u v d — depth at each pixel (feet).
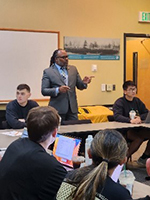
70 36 19.19
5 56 17.53
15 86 17.87
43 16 18.42
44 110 6.32
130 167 15.53
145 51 23.65
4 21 17.49
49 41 18.61
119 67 20.80
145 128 14.25
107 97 20.63
